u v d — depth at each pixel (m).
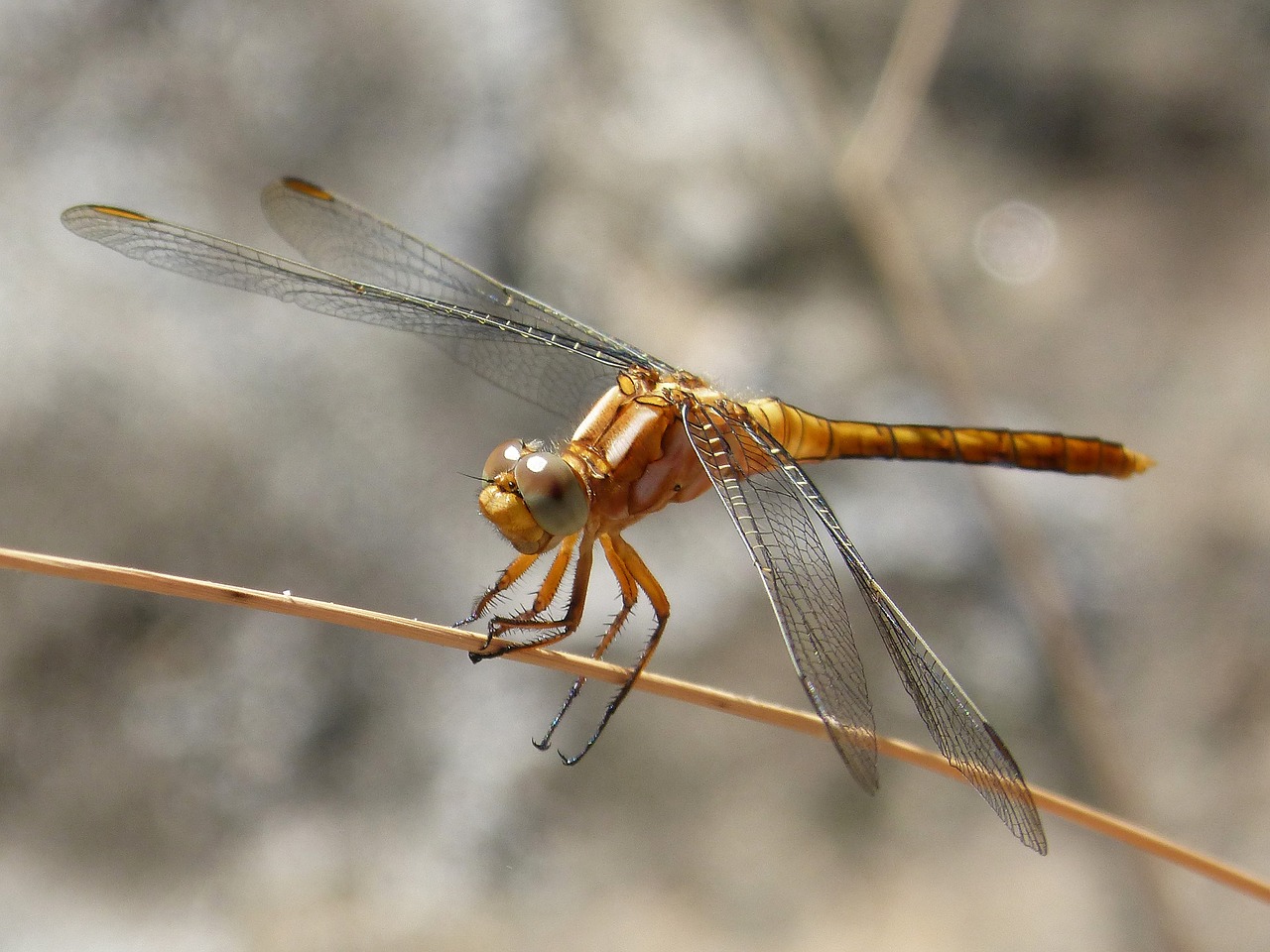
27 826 0.45
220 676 0.46
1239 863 0.46
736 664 0.46
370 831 0.45
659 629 0.42
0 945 0.45
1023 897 0.45
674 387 0.42
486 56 0.48
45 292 0.46
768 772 0.46
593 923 0.45
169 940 0.45
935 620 0.46
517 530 0.42
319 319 0.47
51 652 0.46
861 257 0.48
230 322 0.46
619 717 0.46
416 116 0.47
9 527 0.46
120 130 0.47
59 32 0.47
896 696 0.46
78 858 0.45
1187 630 0.47
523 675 0.46
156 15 0.47
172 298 0.46
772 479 0.42
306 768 0.46
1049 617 0.46
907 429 0.43
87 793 0.45
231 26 0.47
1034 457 0.44
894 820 0.46
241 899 0.45
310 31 0.47
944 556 0.46
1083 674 0.46
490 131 0.47
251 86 0.47
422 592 0.46
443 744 0.46
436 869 0.45
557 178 0.47
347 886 0.45
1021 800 0.41
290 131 0.47
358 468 0.46
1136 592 0.47
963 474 0.47
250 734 0.46
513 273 0.47
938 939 0.45
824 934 0.45
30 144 0.47
